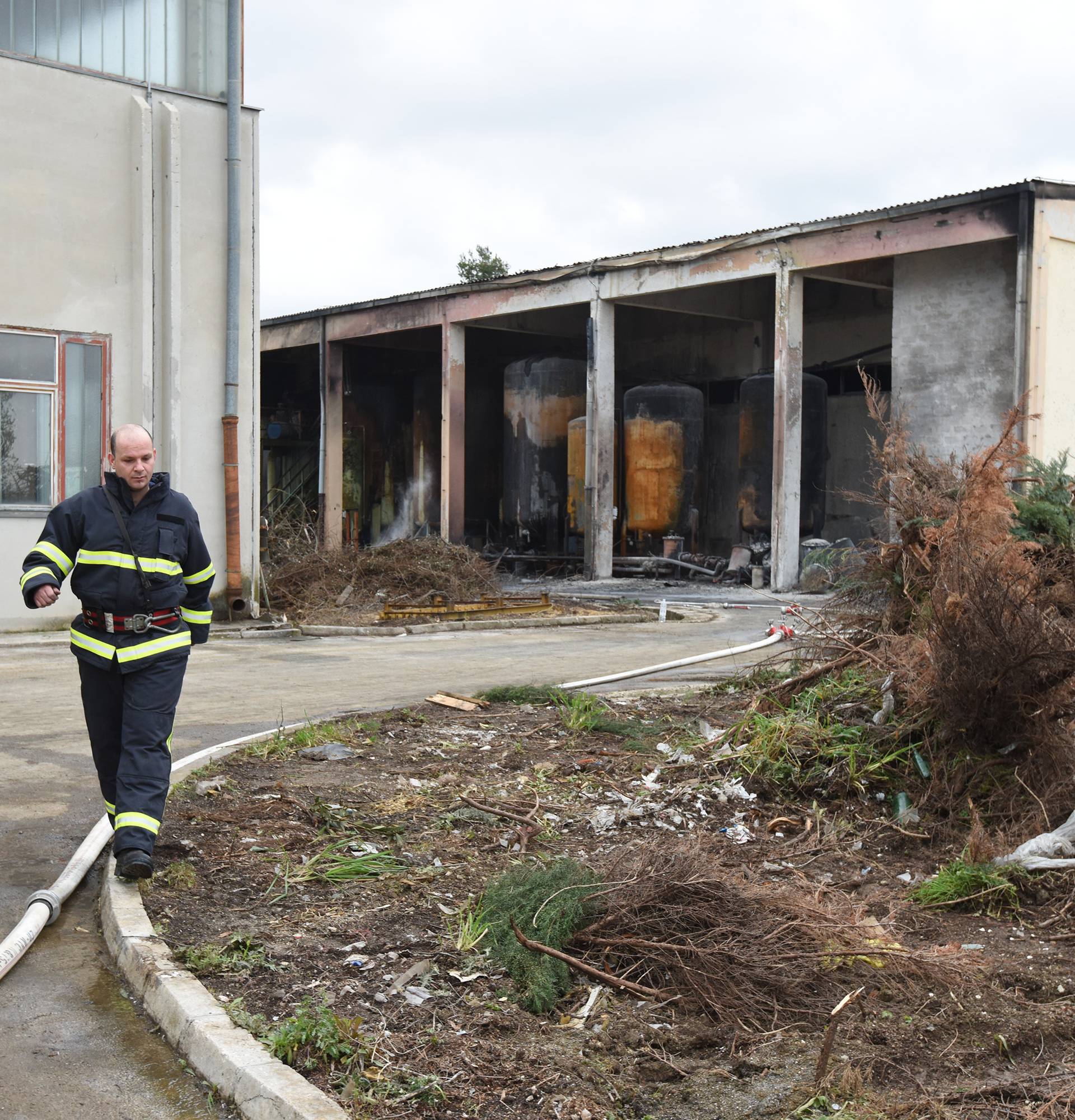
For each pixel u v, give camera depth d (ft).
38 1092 11.44
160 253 52.49
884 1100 11.44
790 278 84.07
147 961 13.78
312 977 13.71
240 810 20.45
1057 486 26.22
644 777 23.43
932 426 77.87
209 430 54.39
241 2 53.88
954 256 76.79
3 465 49.08
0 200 48.44
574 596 80.12
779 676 29.09
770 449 97.71
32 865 18.24
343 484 124.77
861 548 27.58
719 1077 11.97
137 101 51.31
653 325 124.57
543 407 109.50
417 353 129.29
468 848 18.84
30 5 49.08
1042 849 17.98
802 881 17.88
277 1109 10.70
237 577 55.01
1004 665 20.34
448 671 40.73
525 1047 12.21
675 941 14.71
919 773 21.90
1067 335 73.10
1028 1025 13.08
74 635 16.90
